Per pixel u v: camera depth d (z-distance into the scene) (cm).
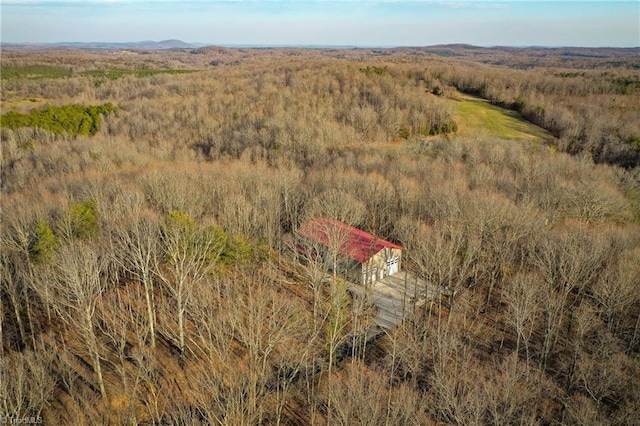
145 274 3400
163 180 5597
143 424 2794
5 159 7575
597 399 2931
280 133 8938
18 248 3850
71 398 2961
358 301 3853
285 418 2917
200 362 3244
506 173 6600
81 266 3288
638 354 3459
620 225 5078
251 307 3038
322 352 3556
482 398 2597
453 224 4772
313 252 4688
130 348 3422
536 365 3484
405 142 9375
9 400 2525
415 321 3741
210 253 4000
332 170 6856
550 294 4025
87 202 4619
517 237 4719
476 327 4066
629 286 3600
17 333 3584
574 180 6128
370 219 6025
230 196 5469
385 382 2883
